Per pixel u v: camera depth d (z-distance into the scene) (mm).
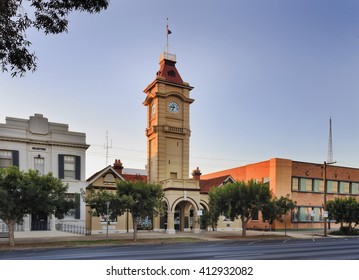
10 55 7980
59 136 34312
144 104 45688
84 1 8094
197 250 21172
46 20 8039
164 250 21250
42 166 33469
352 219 39688
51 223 32531
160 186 30109
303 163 49375
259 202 32656
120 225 36156
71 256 17781
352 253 19375
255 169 50906
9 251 21031
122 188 28688
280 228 45406
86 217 34500
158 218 38688
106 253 19328
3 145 31844
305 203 48438
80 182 34406
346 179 53656
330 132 53281
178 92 43375
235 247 23516
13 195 23094
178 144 43000
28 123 33188
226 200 33406
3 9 7473
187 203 40156
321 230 47406
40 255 18422
